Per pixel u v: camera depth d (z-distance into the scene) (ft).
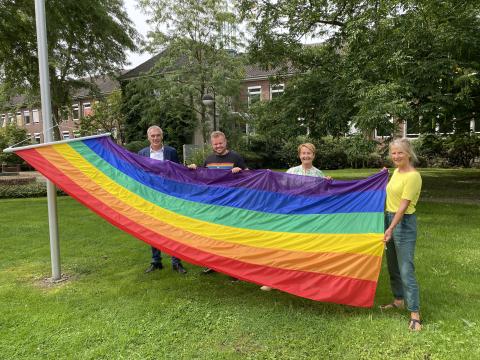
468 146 66.80
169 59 66.23
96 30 48.73
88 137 15.92
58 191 46.73
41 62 16.21
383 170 13.69
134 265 18.85
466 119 42.37
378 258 12.42
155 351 11.16
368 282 12.42
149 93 72.23
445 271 16.79
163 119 80.79
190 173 15.85
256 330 12.22
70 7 43.62
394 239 12.50
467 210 30.17
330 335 11.76
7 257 20.43
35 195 50.67
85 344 11.59
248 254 13.66
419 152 67.41
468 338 11.30
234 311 13.56
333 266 12.82
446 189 43.16
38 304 14.39
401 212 11.84
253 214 14.61
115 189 15.19
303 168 15.70
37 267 18.74
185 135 82.23
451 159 70.18
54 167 15.07
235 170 15.40
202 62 66.80
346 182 14.03
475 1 27.68
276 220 14.26
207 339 11.77
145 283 16.33
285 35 42.55
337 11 40.42
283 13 41.06
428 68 27.14
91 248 21.89
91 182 15.12
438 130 43.80
